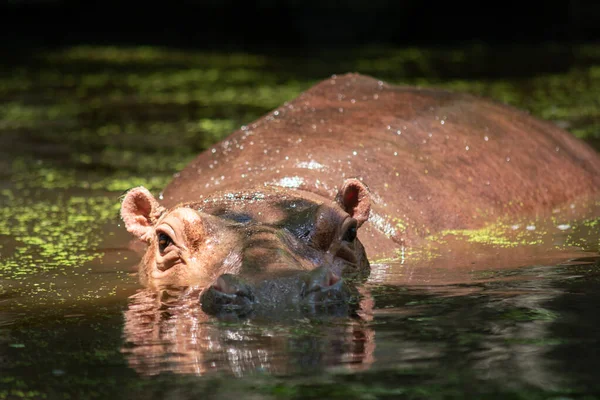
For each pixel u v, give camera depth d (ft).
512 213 57.77
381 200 52.65
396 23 239.71
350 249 41.88
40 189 71.36
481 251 48.16
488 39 237.04
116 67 182.09
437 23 239.50
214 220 40.78
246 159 56.08
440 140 60.03
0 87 148.97
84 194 69.21
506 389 25.95
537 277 40.86
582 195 63.57
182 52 215.31
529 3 235.20
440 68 167.22
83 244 53.42
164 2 244.22
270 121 61.52
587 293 37.14
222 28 243.60
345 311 34.06
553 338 30.58
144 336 32.35
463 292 37.99
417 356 28.96
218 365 28.66
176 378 27.66
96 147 92.07
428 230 52.47
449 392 25.85
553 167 63.87
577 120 97.76
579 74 153.58
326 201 46.11
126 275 44.68
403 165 55.93
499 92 126.62
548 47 215.51
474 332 31.48
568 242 49.96
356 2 238.48
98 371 28.71
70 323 35.04
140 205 46.75
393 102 63.67
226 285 34.47
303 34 237.86
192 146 91.56
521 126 66.64
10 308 38.17
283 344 30.35
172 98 132.87
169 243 41.42
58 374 28.55
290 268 35.63
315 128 59.11
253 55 207.00
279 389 26.32
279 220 40.60
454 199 55.72
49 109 122.31
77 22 243.40
